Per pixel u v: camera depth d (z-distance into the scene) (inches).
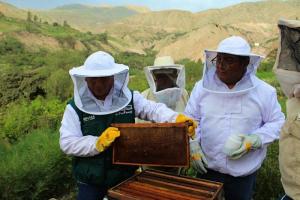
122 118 119.3
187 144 106.5
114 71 110.9
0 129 522.6
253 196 192.4
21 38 7096.5
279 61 100.2
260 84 128.6
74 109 117.0
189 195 97.7
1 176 210.5
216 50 118.9
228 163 128.6
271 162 193.8
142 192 100.0
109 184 119.0
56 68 3029.0
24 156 239.3
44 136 303.3
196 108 133.6
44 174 225.8
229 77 122.0
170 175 109.3
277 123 127.4
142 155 110.5
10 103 1013.8
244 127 126.0
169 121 119.1
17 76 1207.6
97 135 117.2
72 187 245.0
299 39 95.0
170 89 158.9
